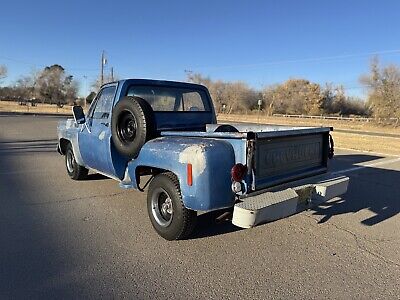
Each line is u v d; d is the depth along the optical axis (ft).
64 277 10.55
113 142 16.01
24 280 10.31
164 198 13.66
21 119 104.58
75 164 22.27
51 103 287.07
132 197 19.21
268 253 12.60
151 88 17.72
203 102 20.03
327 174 15.52
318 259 12.21
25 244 12.80
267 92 262.67
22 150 38.11
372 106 164.04
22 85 287.07
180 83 18.81
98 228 14.58
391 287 10.44
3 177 23.80
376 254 12.73
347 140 64.90
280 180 12.76
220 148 11.88
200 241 13.48
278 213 11.60
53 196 19.25
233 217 11.24
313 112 241.96
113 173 16.74
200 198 11.71
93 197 19.15
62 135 23.15
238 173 11.41
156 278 10.67
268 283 10.53
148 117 14.35
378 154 42.01
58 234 13.84
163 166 13.03
